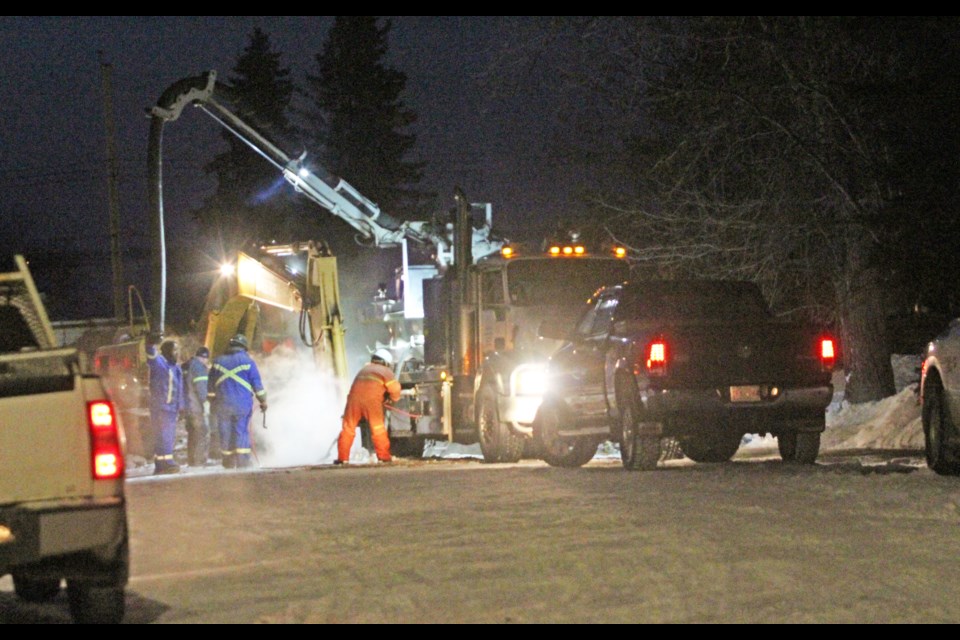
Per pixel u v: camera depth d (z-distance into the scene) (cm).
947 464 1895
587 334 2302
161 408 2670
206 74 3391
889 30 2967
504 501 1602
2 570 931
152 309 3434
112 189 6075
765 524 1383
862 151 3038
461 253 2969
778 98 3234
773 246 3350
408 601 1060
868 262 3109
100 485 934
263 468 2595
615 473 1972
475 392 2783
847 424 3197
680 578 1126
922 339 4575
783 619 997
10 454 921
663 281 2208
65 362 987
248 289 3259
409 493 1725
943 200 2755
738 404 1992
